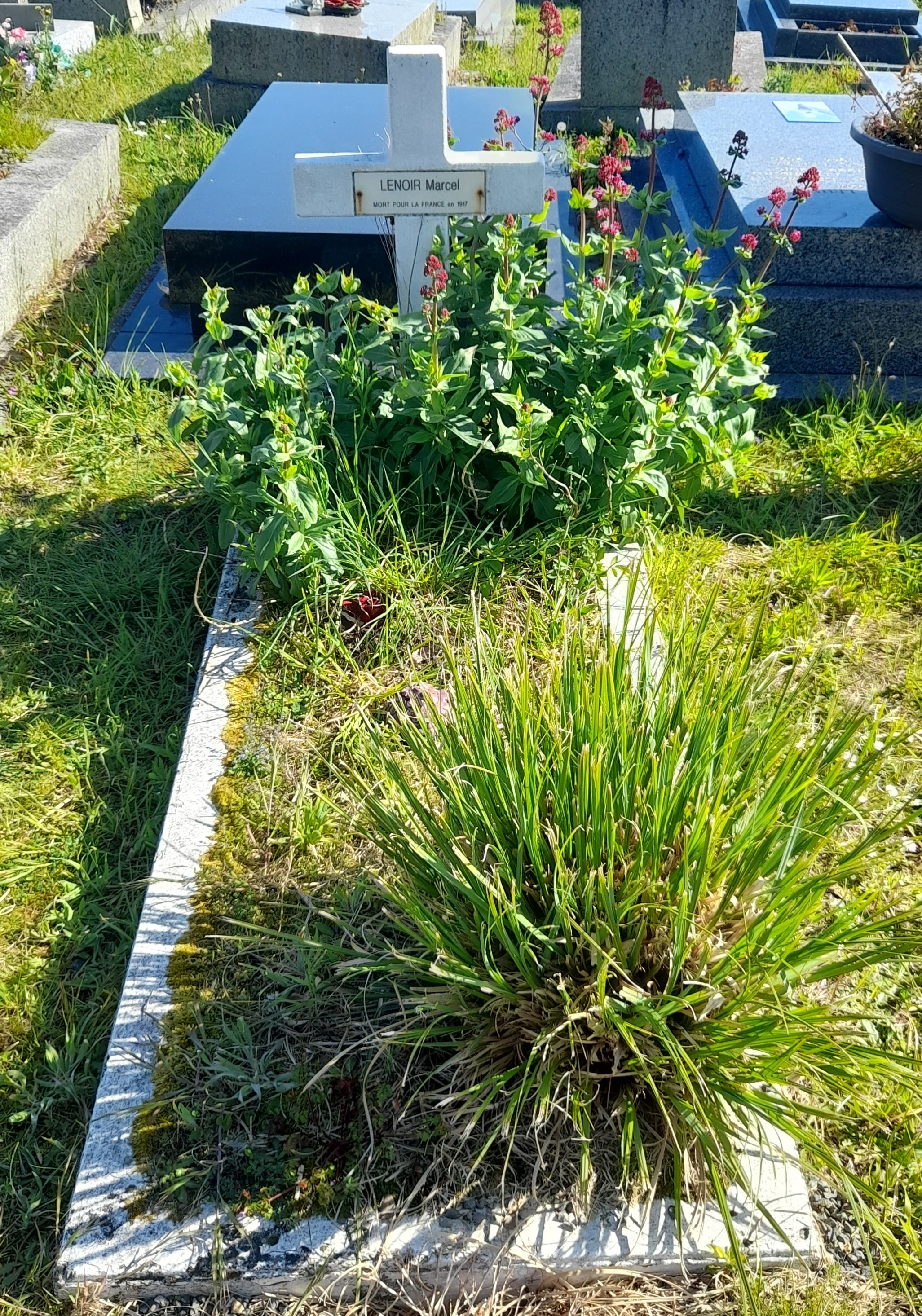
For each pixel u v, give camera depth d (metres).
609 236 3.33
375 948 2.24
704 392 3.34
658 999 1.86
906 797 2.69
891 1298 1.87
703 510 3.67
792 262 4.55
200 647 3.30
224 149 5.66
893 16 9.21
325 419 3.28
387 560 3.17
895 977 2.32
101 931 2.51
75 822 2.76
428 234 3.72
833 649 3.15
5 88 6.64
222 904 2.36
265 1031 2.13
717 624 3.04
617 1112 1.94
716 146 5.41
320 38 7.80
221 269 4.82
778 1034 1.78
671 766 1.94
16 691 3.11
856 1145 2.06
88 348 4.83
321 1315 1.83
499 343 3.27
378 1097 2.02
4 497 3.89
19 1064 2.26
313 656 3.00
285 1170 1.93
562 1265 1.84
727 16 7.35
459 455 3.35
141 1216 1.88
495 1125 1.98
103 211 6.31
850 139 5.50
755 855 1.92
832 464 3.92
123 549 3.61
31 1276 1.93
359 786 2.57
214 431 3.18
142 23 10.27
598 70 7.64
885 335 4.53
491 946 2.04
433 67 3.34
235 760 2.71
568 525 3.25
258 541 2.96
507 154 3.54
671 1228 1.87
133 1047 2.11
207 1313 1.83
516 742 2.03
